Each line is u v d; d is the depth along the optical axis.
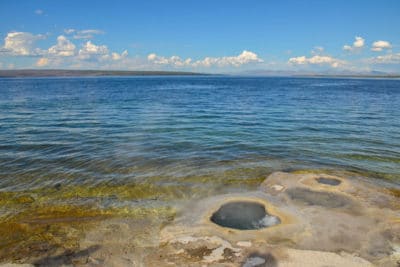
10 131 19.89
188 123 23.25
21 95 49.78
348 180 11.13
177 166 13.03
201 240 7.16
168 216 8.48
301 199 9.52
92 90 66.06
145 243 7.11
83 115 27.33
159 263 6.34
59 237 7.45
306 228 7.65
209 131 20.19
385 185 10.74
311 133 19.53
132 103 38.34
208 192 10.25
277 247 6.83
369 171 12.37
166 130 20.48
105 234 7.55
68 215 8.62
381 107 33.53
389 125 22.23
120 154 14.70
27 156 14.30
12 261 6.54
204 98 46.59
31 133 19.31
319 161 13.77
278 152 15.23
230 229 7.63
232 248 6.81
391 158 14.16
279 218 8.23
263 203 9.23
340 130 20.44
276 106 34.88
